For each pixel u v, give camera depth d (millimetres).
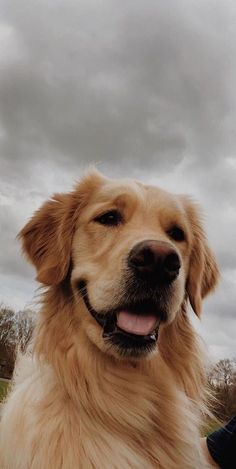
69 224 417
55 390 339
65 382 344
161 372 370
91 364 355
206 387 420
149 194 417
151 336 343
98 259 377
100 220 399
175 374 388
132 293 341
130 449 328
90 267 377
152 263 335
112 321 350
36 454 303
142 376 360
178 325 401
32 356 378
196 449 360
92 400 345
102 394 348
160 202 413
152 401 357
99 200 413
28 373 369
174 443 351
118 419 344
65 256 405
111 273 351
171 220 409
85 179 445
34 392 340
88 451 315
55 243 415
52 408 328
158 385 366
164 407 361
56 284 391
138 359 342
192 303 430
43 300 398
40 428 314
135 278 339
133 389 354
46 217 437
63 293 389
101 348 346
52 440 310
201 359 417
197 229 455
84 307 367
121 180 437
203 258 450
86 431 326
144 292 341
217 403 431
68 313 376
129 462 318
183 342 401
